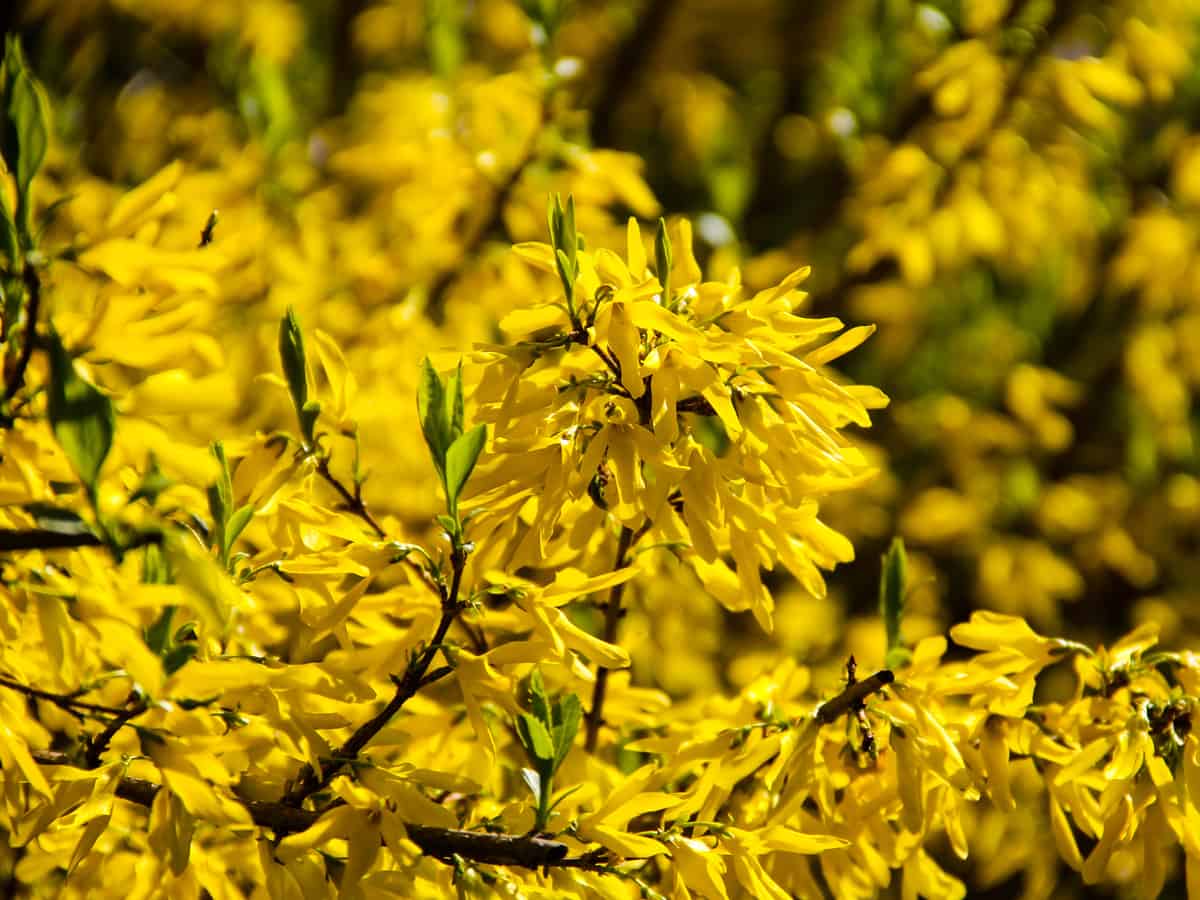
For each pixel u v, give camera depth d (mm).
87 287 1168
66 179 1408
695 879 1049
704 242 1810
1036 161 1739
